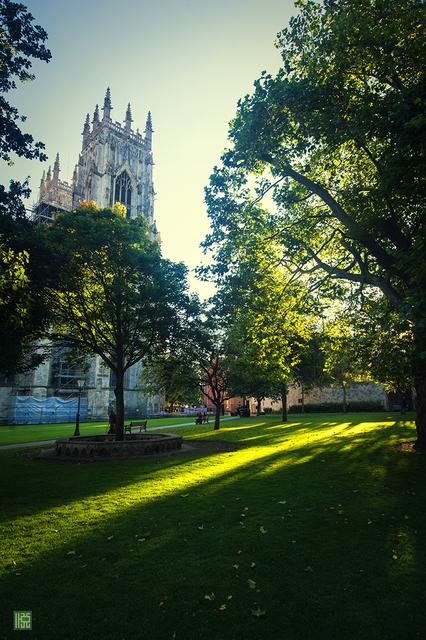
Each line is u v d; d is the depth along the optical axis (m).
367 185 14.69
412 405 52.56
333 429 25.34
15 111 12.34
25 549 5.91
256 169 14.52
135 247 19.20
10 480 11.26
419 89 8.35
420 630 3.81
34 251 16.19
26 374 56.94
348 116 11.09
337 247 17.00
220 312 19.25
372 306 16.75
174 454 16.52
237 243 15.40
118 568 5.24
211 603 4.36
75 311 20.19
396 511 7.44
